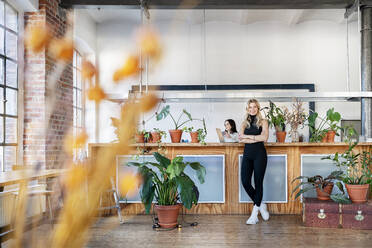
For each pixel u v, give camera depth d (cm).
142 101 30
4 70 409
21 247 29
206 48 804
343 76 793
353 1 557
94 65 30
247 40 804
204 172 413
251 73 799
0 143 421
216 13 754
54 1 509
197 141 500
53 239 29
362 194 435
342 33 797
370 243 366
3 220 332
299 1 554
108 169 30
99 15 751
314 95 504
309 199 455
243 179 447
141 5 512
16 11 457
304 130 770
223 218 474
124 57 29
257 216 482
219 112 786
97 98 29
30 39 29
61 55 30
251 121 449
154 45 29
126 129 30
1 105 414
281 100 568
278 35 803
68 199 30
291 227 429
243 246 357
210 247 355
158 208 427
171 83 791
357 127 774
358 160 484
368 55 578
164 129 780
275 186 493
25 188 31
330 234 400
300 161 493
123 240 378
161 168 421
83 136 30
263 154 443
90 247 351
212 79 799
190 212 499
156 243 368
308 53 799
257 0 555
